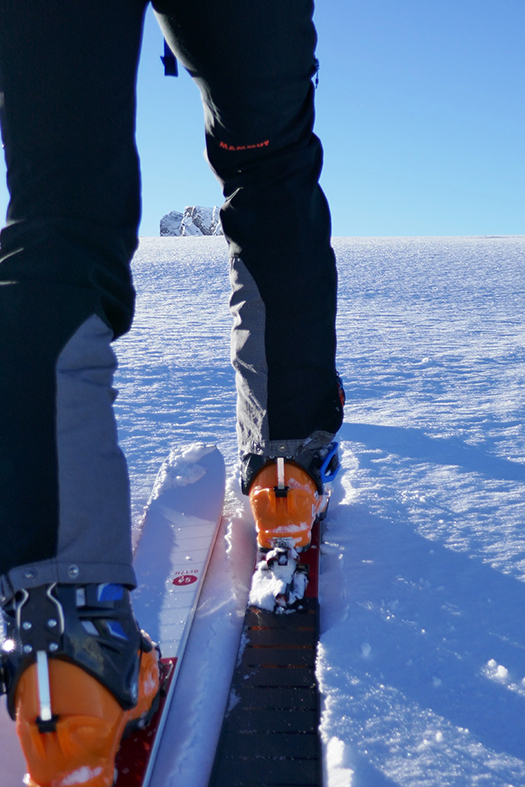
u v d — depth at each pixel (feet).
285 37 2.94
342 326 18.07
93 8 2.17
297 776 2.36
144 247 65.51
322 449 3.90
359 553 4.09
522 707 2.65
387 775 2.28
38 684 1.90
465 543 4.21
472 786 2.24
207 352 13.55
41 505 1.91
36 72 2.12
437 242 72.02
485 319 19.48
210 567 3.92
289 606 3.41
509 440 6.89
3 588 1.94
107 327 2.19
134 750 2.35
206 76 3.05
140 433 7.36
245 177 3.53
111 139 2.23
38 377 1.95
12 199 2.20
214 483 4.96
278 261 3.61
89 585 1.99
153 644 2.61
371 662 2.95
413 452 6.48
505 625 3.25
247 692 2.82
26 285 2.03
